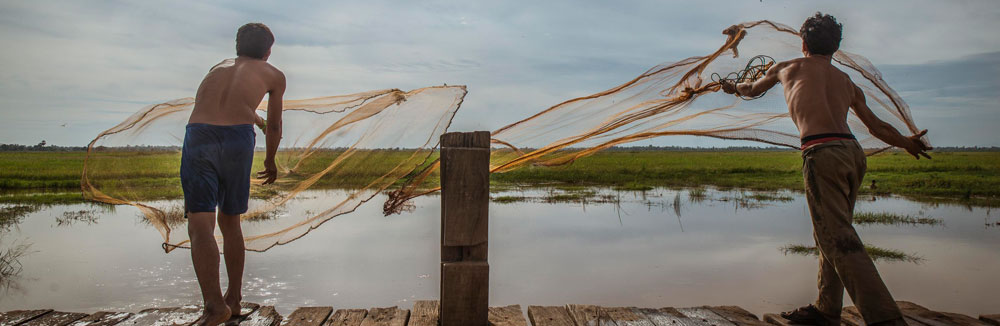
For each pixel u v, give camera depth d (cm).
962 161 4338
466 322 310
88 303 559
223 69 323
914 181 2306
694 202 1573
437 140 373
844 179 299
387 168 382
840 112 311
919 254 827
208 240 297
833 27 323
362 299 577
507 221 1156
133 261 739
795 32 391
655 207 1439
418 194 387
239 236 343
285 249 822
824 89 312
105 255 777
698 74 410
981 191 1923
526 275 682
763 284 652
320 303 562
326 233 972
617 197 1694
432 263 740
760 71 381
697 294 608
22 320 351
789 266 742
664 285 642
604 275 686
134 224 1083
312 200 391
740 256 809
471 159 307
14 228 1027
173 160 392
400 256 782
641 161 4178
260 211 393
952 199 1730
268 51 346
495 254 807
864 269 285
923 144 346
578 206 1451
